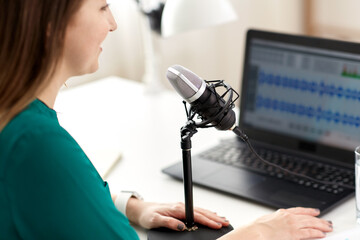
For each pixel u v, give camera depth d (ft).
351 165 4.40
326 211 3.78
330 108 4.52
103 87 7.29
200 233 3.66
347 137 4.44
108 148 5.16
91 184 2.87
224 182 4.31
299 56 4.67
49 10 2.65
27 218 2.78
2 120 2.77
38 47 2.70
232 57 10.57
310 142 4.67
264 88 4.93
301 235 3.42
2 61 2.69
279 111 4.85
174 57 10.05
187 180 3.57
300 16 10.37
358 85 4.34
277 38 4.80
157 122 5.93
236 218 3.88
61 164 2.75
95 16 2.86
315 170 4.38
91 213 2.83
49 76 2.77
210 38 10.22
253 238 3.33
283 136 4.84
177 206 3.85
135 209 3.93
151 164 4.87
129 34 9.41
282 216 3.54
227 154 4.83
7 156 2.74
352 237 3.44
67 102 6.82
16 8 2.63
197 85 3.21
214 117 3.30
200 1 5.58
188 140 3.44
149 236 3.69
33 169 2.72
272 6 10.38
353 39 9.96
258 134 5.01
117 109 6.44
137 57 9.63
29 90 2.72
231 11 5.77
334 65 4.47
